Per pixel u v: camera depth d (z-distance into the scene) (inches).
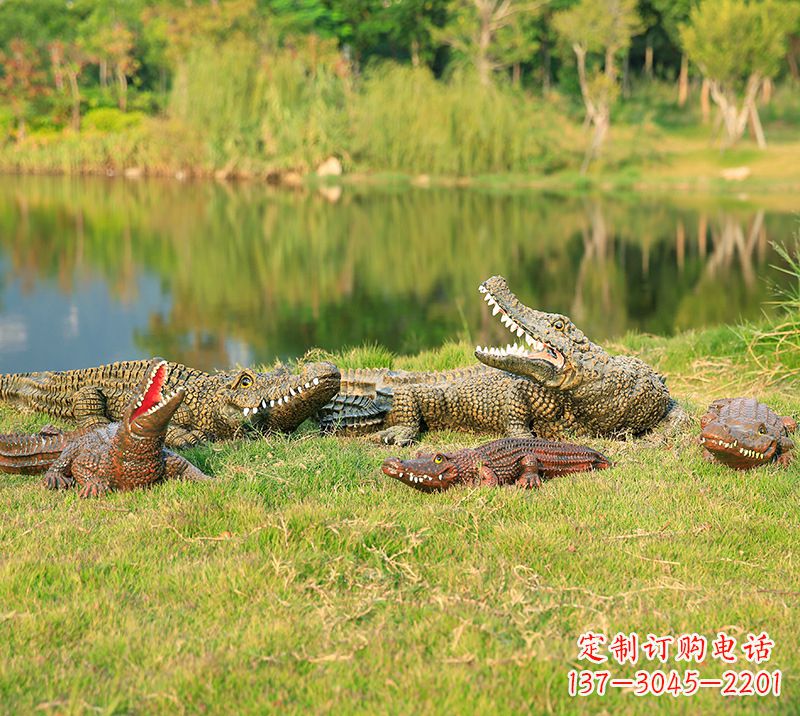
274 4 3006.9
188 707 166.7
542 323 325.1
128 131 2706.7
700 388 411.8
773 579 218.7
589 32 2279.8
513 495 261.9
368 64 3137.3
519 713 165.9
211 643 186.9
